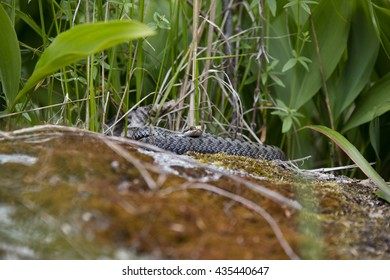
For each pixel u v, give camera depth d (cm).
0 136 434
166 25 733
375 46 706
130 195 359
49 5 681
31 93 587
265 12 756
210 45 675
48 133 441
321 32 716
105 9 665
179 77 717
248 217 366
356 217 420
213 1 677
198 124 647
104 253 319
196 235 338
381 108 678
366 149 739
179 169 420
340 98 720
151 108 632
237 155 591
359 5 704
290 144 753
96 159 395
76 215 334
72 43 413
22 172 379
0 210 344
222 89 702
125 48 712
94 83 659
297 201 415
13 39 525
